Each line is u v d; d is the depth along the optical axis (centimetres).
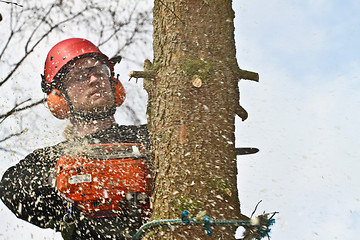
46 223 285
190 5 229
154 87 233
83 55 322
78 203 260
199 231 200
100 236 264
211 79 218
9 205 291
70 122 320
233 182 212
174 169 209
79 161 260
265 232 206
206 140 211
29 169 292
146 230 211
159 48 232
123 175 259
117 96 329
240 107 226
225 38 228
